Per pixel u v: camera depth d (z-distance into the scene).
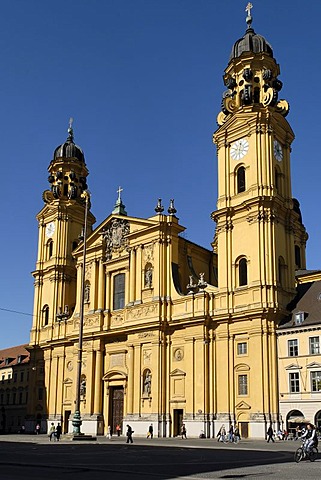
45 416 79.62
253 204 61.25
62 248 86.00
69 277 85.69
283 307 59.09
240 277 61.72
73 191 88.56
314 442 31.73
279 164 65.19
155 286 67.88
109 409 70.56
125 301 71.75
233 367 59.19
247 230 61.81
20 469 25.22
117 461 30.78
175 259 69.31
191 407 60.84
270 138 63.97
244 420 57.03
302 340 55.41
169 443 51.09
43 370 82.94
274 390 55.72
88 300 76.75
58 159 89.94
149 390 65.25
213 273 77.00
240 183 64.94
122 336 71.31
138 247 71.50
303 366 54.66
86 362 74.06
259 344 57.19
